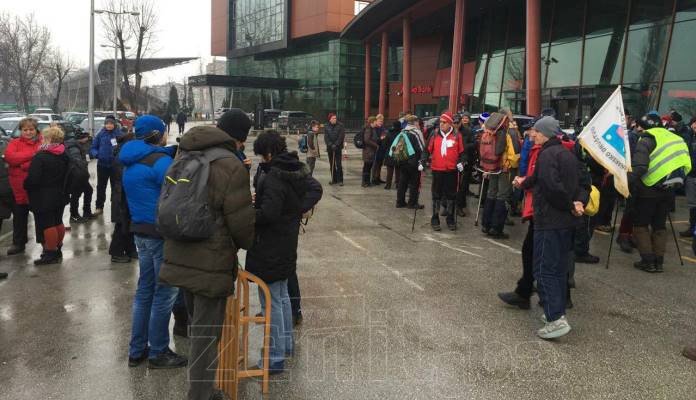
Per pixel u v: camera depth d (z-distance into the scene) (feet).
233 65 235.40
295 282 15.88
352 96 175.94
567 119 63.57
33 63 166.20
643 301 18.52
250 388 12.53
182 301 15.19
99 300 18.12
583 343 15.15
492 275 21.17
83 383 12.64
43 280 20.24
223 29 239.09
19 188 23.56
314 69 184.85
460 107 86.22
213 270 10.89
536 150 16.85
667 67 57.67
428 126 51.29
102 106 177.78
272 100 200.75
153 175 13.10
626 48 63.31
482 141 27.40
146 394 12.22
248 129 12.98
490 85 93.56
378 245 25.70
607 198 25.79
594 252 25.07
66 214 33.65
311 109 180.65
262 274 12.80
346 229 29.01
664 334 15.84
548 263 15.30
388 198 39.45
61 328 15.80
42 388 12.40
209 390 11.21
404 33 108.78
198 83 172.65
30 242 26.27
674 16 57.21
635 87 61.82
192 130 11.16
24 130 23.43
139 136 13.71
